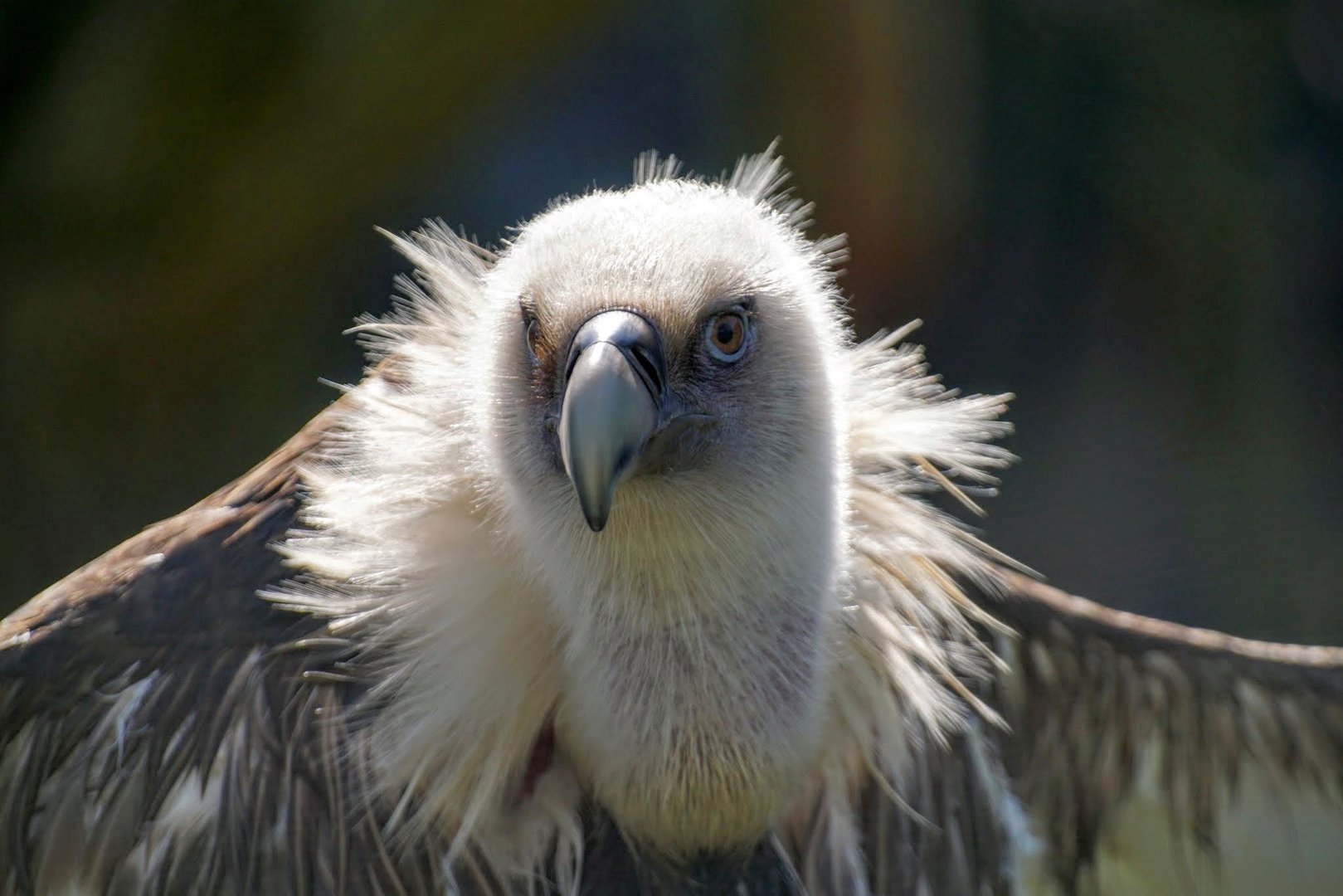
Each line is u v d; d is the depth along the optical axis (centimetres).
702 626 687
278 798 727
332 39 1888
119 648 735
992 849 852
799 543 700
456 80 1994
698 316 680
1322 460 2109
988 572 837
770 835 739
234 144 1931
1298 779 880
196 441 2003
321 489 726
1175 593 1838
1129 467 2098
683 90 2325
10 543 1866
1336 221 2453
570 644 701
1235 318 2389
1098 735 872
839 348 771
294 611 732
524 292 705
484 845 722
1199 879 905
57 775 743
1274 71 2486
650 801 699
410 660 711
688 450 674
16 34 1814
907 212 2303
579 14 2025
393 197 2133
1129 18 2433
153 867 734
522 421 696
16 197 1905
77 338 1969
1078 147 2430
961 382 2314
